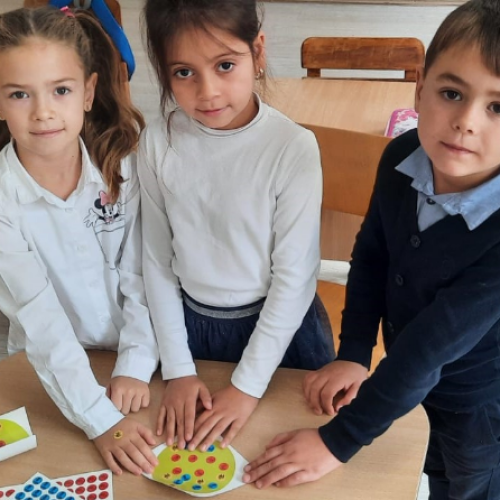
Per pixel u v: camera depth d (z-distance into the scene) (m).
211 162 1.11
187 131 1.12
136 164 1.22
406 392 0.94
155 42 1.03
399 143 1.11
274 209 1.12
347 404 1.03
